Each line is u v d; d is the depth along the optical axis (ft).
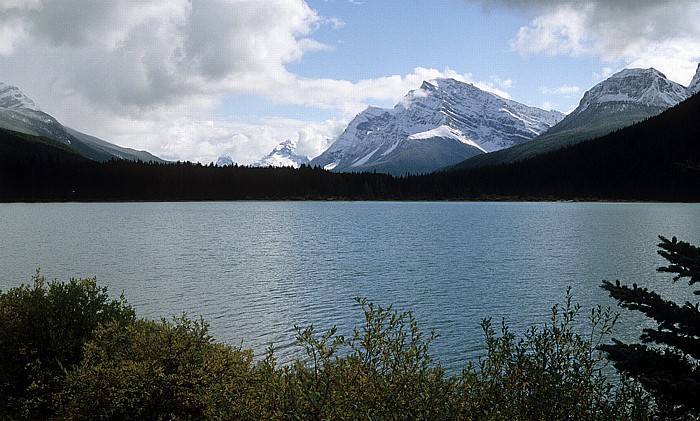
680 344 27.07
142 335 39.81
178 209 618.85
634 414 27.68
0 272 162.30
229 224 388.78
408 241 268.62
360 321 105.29
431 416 23.04
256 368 37.27
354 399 23.03
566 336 29.25
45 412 41.55
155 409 34.96
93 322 47.01
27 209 575.38
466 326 99.55
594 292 132.77
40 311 45.70
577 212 556.10
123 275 160.86
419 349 26.58
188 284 145.89
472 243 258.16
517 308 115.34
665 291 131.64
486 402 25.58
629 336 90.27
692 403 25.13
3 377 41.01
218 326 102.22
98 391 34.81
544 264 185.37
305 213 551.18
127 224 377.71
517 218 456.86
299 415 22.68
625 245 245.65
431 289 138.21
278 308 116.47
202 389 33.50
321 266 181.27
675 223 382.22
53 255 207.21
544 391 26.66
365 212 579.07
